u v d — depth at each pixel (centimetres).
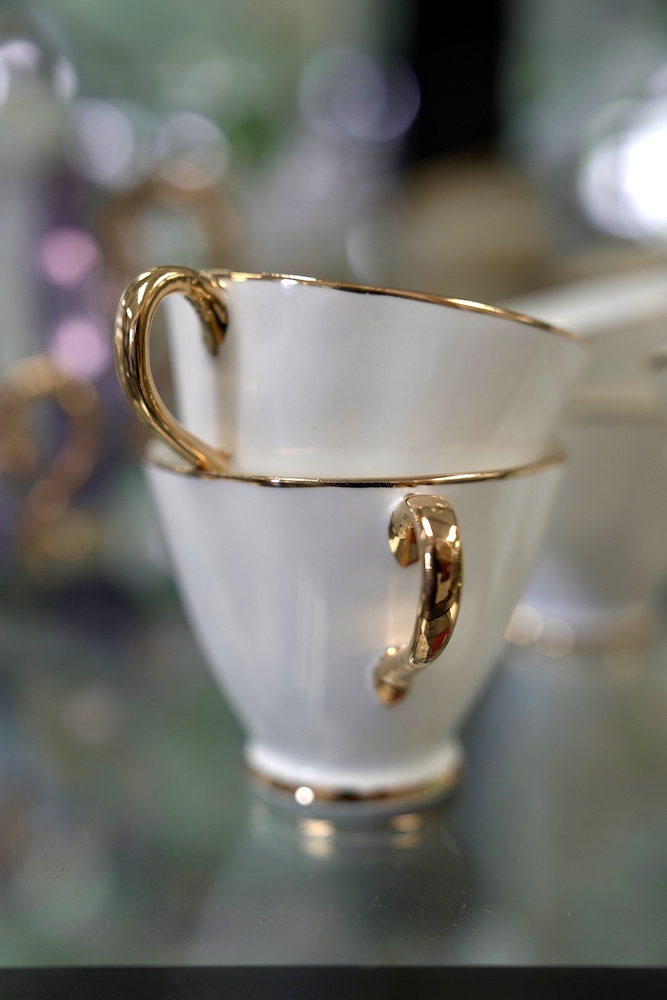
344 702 30
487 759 35
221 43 69
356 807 31
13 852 31
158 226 45
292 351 28
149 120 54
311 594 29
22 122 42
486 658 31
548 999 27
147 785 34
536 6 77
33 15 44
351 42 83
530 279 58
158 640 42
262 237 61
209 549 30
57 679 39
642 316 35
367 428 29
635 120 67
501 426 30
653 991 27
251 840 31
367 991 27
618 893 29
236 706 33
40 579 43
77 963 27
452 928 28
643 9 75
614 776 34
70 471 43
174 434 29
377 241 69
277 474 29
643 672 40
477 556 30
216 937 28
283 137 65
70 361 43
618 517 38
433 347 28
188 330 29
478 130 78
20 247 42
